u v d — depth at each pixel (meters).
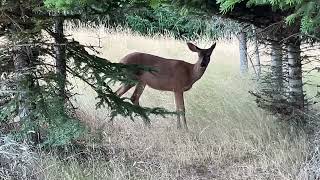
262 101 10.40
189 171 8.37
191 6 7.78
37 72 7.76
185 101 11.96
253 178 7.91
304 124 9.09
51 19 7.11
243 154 8.87
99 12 7.42
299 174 7.41
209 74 14.83
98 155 8.40
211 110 11.17
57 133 7.29
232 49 20.41
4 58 7.45
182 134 9.95
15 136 7.32
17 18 7.12
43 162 7.38
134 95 11.09
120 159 8.50
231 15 8.49
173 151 9.21
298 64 9.12
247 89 12.28
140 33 24.27
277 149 8.56
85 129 7.46
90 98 11.24
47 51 7.68
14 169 7.08
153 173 8.04
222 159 8.77
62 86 7.57
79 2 5.91
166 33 24.22
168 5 7.76
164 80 10.86
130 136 9.93
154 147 9.36
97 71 7.80
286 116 9.20
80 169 7.59
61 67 7.80
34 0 6.82
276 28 8.34
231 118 10.52
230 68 16.12
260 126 9.66
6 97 7.51
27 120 7.32
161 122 10.79
